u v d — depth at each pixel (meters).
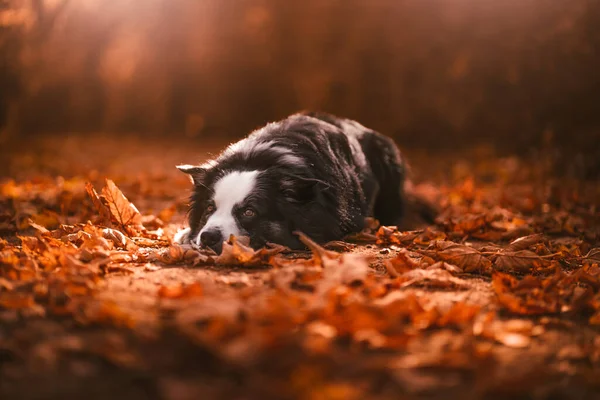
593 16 4.52
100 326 1.87
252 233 2.32
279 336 1.78
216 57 7.39
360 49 6.40
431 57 6.01
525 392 1.73
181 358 1.77
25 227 2.61
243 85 7.38
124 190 3.38
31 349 1.79
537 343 1.88
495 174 4.32
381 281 2.06
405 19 6.10
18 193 3.15
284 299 1.90
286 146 2.45
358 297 1.96
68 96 7.62
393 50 6.24
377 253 2.36
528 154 4.89
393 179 2.82
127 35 7.10
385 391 1.73
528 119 5.08
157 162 5.11
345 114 6.58
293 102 7.04
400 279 2.09
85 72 7.30
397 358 1.79
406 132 6.32
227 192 2.34
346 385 1.71
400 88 6.24
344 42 6.58
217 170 2.43
